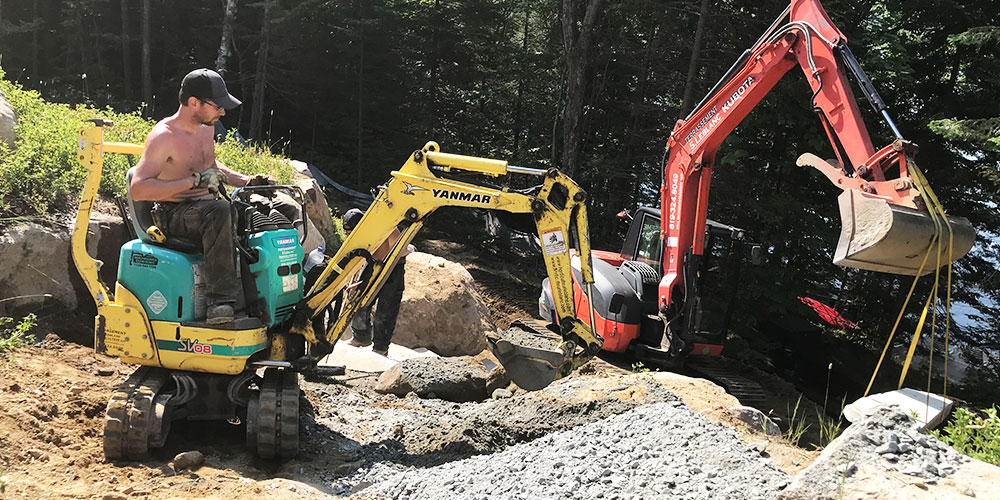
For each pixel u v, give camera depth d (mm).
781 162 16328
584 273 5680
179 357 5230
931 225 4930
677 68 20438
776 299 15883
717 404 6469
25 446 4793
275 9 24156
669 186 10680
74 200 7820
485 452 5641
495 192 5578
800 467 5027
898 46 15539
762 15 17953
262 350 5578
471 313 10750
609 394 6508
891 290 18344
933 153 16688
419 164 5621
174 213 5250
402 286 6492
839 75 7715
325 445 5648
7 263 6730
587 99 23031
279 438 5234
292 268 5625
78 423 5418
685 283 10617
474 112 29516
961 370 17094
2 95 8914
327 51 26516
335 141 27875
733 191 16734
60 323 7125
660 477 4754
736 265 11398
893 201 5531
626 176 21438
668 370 11320
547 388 7094
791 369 16594
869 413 4102
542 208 5551
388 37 26828
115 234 7777
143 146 5785
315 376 7828
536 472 4930
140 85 28359
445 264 11336
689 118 10258
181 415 5496
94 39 26938
